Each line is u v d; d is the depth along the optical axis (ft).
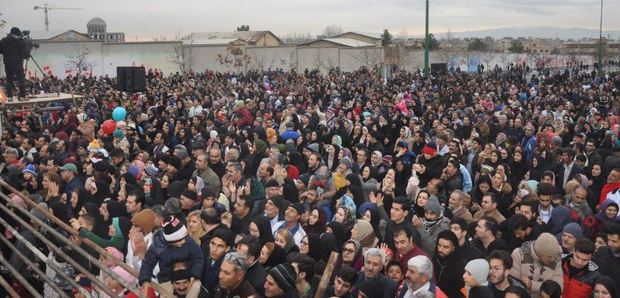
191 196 30.27
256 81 168.14
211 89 121.08
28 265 23.59
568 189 32.40
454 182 35.04
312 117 63.10
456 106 82.64
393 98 86.94
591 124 62.13
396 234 22.61
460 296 21.93
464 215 29.22
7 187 27.35
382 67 202.39
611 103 90.43
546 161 42.83
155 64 217.56
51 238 24.99
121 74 75.46
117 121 57.11
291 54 241.76
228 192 34.32
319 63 238.07
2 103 68.59
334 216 29.32
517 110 70.44
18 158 45.11
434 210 25.68
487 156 42.27
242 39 272.51
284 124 59.26
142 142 52.08
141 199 28.14
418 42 341.00
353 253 22.18
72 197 32.09
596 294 19.80
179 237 18.76
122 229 25.26
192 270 19.13
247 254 20.40
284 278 19.21
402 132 50.55
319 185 34.83
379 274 20.56
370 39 293.43
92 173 38.04
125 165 39.19
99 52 206.39
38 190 37.40
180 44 220.84
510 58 258.37
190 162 39.78
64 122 65.51
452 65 224.53
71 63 200.64
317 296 20.30
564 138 58.13
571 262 22.16
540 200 30.25
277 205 27.99
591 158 40.55
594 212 35.94
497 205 31.94
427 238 25.49
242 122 62.54
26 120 66.33
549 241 21.72
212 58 234.99
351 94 103.81
